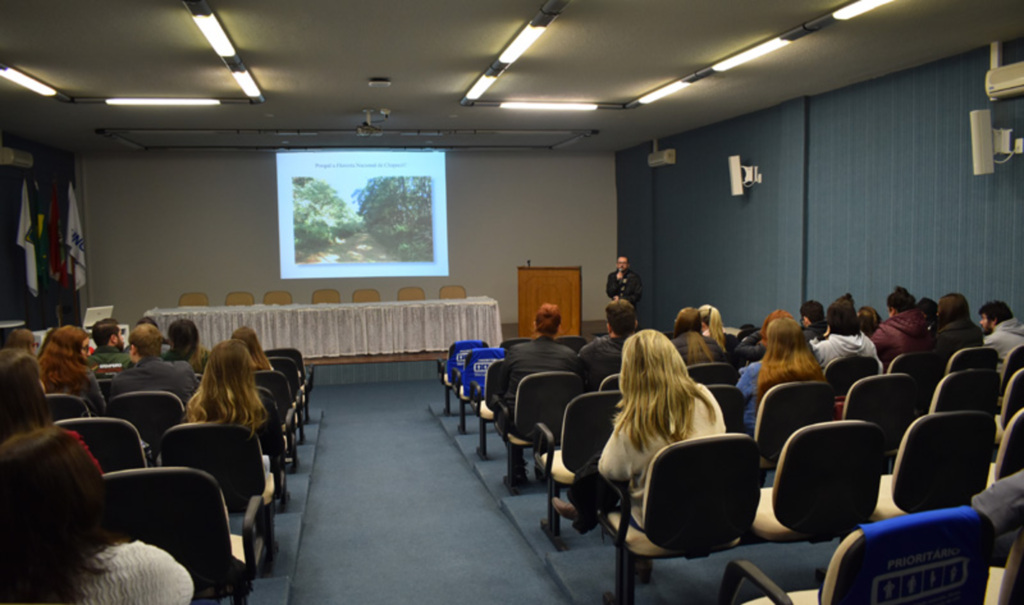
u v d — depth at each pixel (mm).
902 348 4492
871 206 6949
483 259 12516
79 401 3135
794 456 2164
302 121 8914
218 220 11633
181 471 1893
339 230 11758
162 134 9594
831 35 5336
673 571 2953
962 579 1337
